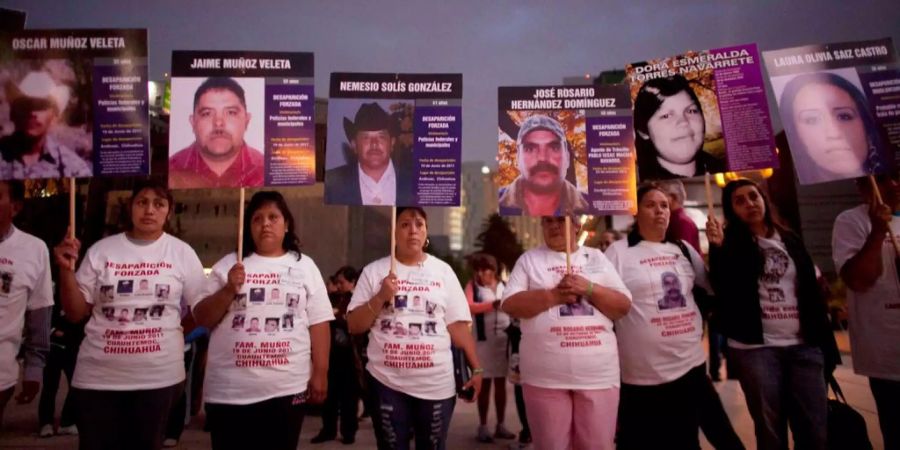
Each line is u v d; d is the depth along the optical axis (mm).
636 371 3742
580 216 3998
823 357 3697
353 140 3918
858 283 3699
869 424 5789
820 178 3811
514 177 3965
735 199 3928
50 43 3650
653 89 4113
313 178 3785
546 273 3787
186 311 3723
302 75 3885
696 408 3717
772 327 3689
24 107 3574
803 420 3578
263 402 3213
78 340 6039
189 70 3799
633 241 4023
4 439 6039
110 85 3650
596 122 4020
